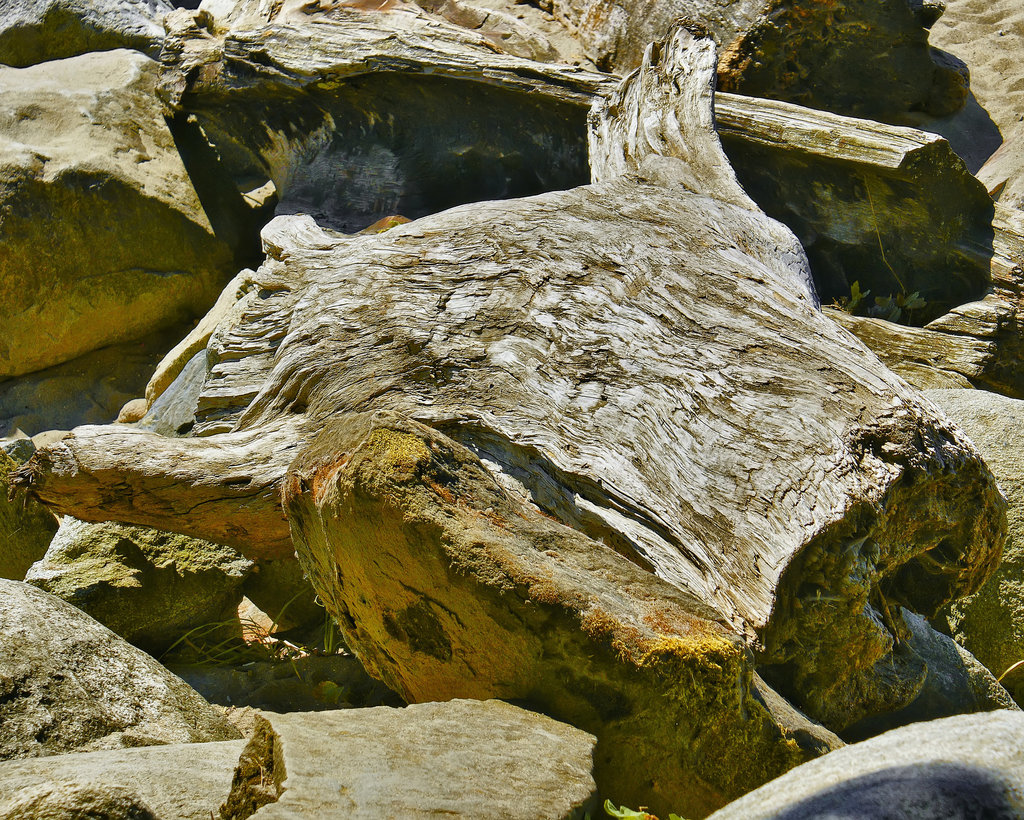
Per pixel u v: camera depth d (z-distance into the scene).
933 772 1.68
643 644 2.48
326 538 2.83
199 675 3.88
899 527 3.45
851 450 3.35
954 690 3.71
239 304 4.97
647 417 3.49
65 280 7.38
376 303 4.06
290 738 2.16
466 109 6.70
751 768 2.60
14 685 2.79
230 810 2.14
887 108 7.75
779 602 3.10
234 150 8.14
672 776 2.56
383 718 2.38
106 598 4.04
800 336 3.79
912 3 7.11
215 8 7.79
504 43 7.63
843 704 3.35
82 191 7.36
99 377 7.54
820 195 6.20
